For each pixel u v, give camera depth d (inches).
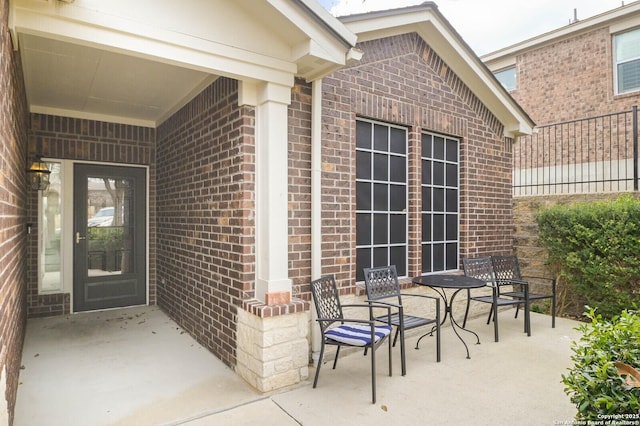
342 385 124.3
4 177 86.4
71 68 146.3
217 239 147.9
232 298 136.9
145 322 193.9
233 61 116.4
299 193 140.0
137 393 118.6
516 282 184.1
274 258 125.2
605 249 192.2
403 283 172.7
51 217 207.3
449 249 202.7
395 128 178.1
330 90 150.0
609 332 73.8
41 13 90.0
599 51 335.9
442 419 103.6
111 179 221.9
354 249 156.3
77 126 205.8
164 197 211.9
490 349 158.2
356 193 162.6
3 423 75.2
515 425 100.9
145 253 230.7
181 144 185.5
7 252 93.4
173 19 105.6
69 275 209.6
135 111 205.0
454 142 206.7
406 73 178.4
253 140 130.6
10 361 97.3
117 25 97.7
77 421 102.7
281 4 112.0
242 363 129.6
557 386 123.8
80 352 152.9
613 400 63.5
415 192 180.4
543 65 374.0
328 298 134.6
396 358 148.7
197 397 116.1
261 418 104.0
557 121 361.7
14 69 108.1
